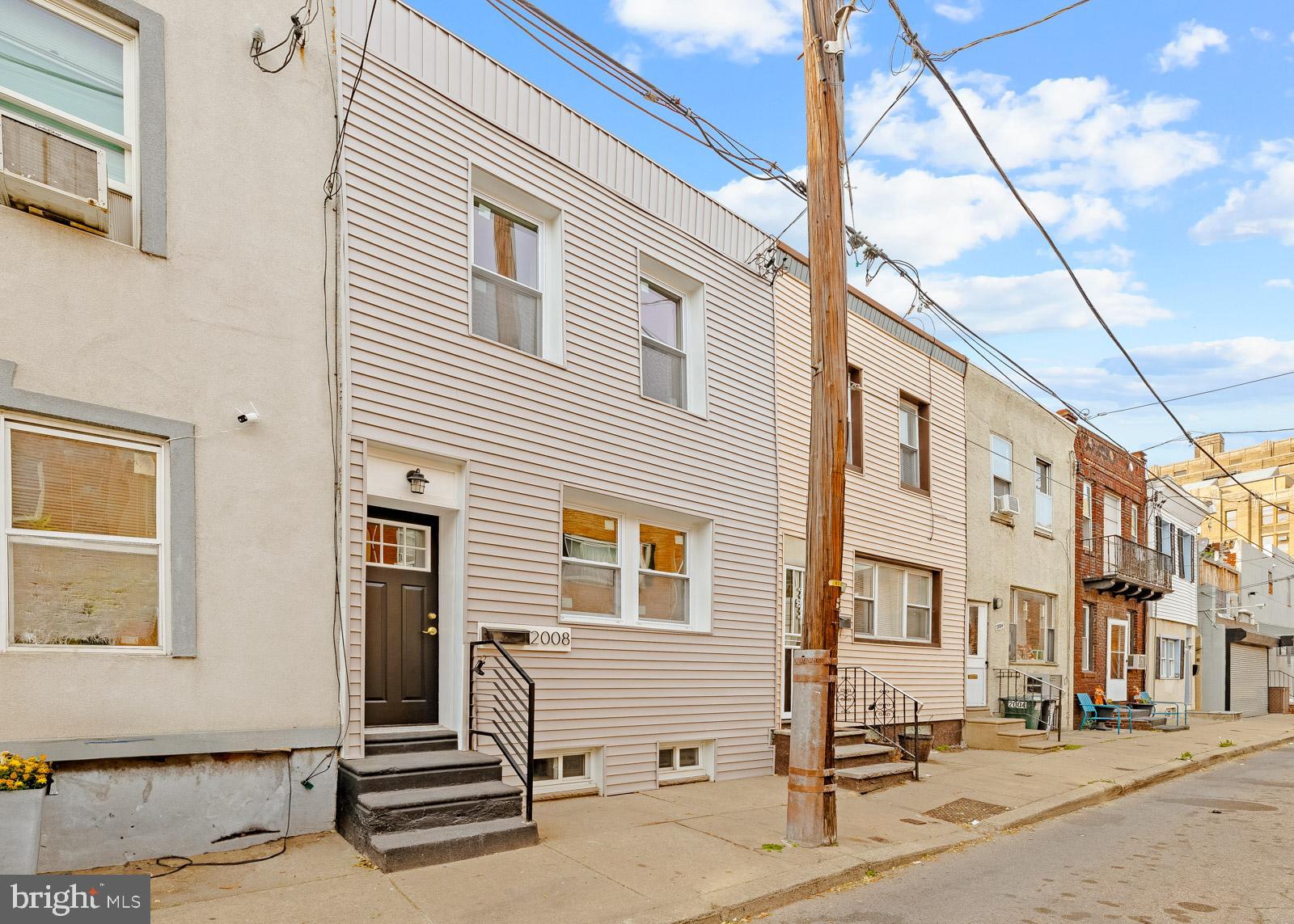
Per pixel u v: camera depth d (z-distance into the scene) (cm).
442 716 796
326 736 677
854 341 1388
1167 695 2616
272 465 673
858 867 690
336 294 730
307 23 734
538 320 936
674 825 795
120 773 579
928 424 1559
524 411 878
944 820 894
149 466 622
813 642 754
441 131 837
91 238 599
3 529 554
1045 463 2003
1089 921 594
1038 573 1891
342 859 621
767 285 1219
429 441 787
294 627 671
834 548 756
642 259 1048
